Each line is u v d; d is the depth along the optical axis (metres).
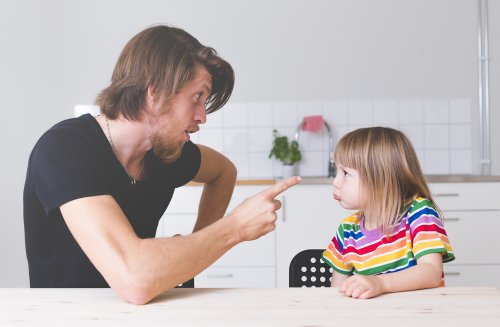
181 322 0.73
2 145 3.97
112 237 0.89
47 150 1.02
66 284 1.19
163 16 3.95
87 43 3.95
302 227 3.27
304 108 3.91
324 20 3.92
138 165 1.28
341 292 0.88
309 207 3.27
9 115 3.97
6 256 3.95
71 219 0.93
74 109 3.96
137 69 1.11
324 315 0.75
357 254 1.38
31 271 1.22
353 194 1.39
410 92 3.91
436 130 3.90
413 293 0.87
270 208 0.97
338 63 3.92
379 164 1.36
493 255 3.20
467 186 3.21
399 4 3.91
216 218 1.54
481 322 0.71
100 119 1.20
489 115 3.88
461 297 0.83
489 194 3.20
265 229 0.98
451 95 3.90
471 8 3.90
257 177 3.91
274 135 3.91
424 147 3.90
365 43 3.91
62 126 1.11
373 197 1.36
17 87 3.96
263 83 3.93
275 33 3.93
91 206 0.93
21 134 3.97
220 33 3.94
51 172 0.98
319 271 1.51
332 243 1.45
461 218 3.21
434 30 3.90
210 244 0.93
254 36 3.94
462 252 3.21
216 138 3.93
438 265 1.19
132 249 0.88
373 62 3.91
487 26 3.88
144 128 1.17
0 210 3.96
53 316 0.76
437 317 0.73
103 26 3.95
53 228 1.16
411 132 3.90
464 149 3.89
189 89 1.12
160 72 1.10
